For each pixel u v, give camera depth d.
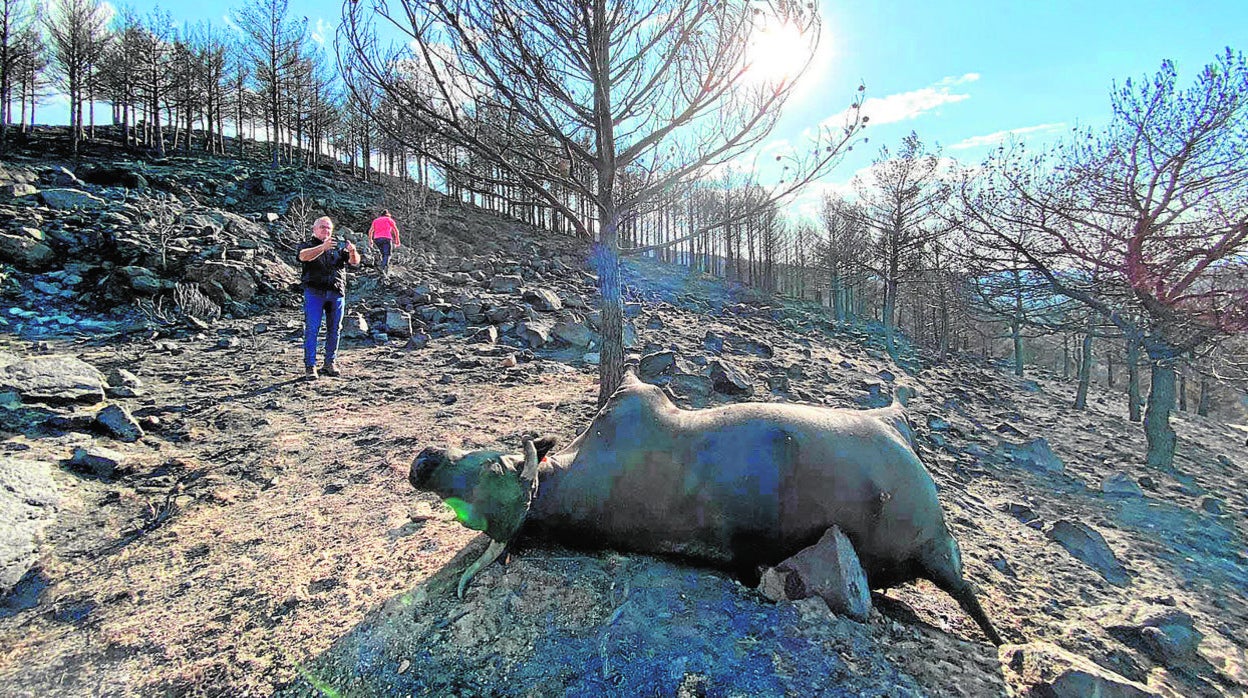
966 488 6.79
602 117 5.84
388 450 4.88
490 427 5.62
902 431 3.30
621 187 6.92
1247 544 6.68
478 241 25.45
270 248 14.21
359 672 2.32
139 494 4.07
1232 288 9.67
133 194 17.62
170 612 2.77
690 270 41.44
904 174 22.52
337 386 6.92
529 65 5.43
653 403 3.18
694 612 2.62
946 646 2.68
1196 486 9.62
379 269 14.15
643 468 2.93
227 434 5.28
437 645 2.43
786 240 56.44
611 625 2.53
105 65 37.34
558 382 7.88
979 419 11.75
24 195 14.21
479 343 9.78
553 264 22.11
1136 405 16.80
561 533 2.98
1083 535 5.29
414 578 2.92
